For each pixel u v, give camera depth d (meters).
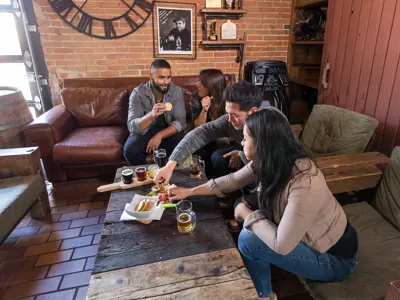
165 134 2.30
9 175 1.87
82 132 2.64
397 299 0.78
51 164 2.44
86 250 1.74
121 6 3.04
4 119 2.33
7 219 1.54
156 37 3.21
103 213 2.11
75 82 2.96
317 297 1.03
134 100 2.38
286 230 0.92
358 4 2.10
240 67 3.54
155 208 1.29
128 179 1.52
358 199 1.74
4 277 1.54
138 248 1.07
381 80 1.94
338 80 2.39
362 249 1.21
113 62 3.20
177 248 1.07
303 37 3.46
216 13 3.26
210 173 2.37
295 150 0.96
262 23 3.46
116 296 0.87
